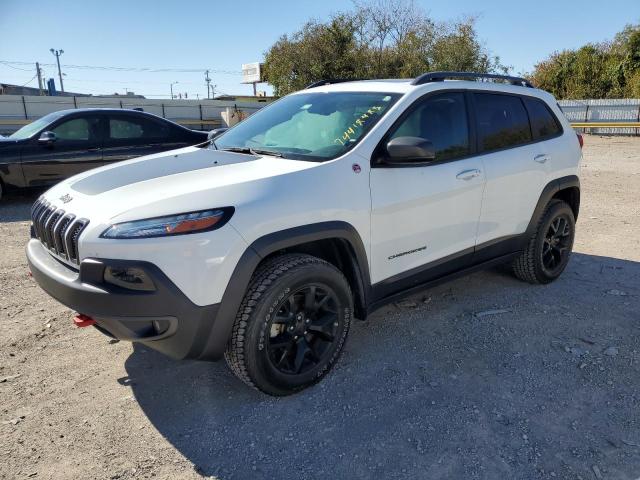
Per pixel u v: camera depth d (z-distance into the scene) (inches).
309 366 119.0
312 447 101.7
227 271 101.3
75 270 106.0
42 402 115.2
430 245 140.2
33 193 350.0
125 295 95.8
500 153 157.9
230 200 103.6
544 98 181.9
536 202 171.2
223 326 103.7
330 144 128.2
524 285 184.4
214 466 97.0
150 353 137.1
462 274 155.3
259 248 104.7
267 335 109.2
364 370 128.5
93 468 95.9
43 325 152.0
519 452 99.8
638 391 119.5
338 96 148.4
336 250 124.5
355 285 126.3
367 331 149.1
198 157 132.7
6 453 99.0
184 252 97.3
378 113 132.6
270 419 110.2
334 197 115.8
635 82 1232.8
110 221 98.6
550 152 174.6
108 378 125.4
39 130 311.7
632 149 713.0
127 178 118.6
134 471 95.4
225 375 126.9
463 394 118.4
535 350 138.1
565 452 99.8
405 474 94.6
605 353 135.8
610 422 108.5
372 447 101.5
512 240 167.0
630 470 95.3
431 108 141.6
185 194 102.7
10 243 236.4
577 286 184.1
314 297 116.6
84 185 118.9
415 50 1158.3
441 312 161.8
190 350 103.1
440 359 133.7
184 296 98.0
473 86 156.5
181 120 1268.5
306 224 111.6
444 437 104.0
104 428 107.1
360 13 1154.7
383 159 125.5
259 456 99.4
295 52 1160.2
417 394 118.4
